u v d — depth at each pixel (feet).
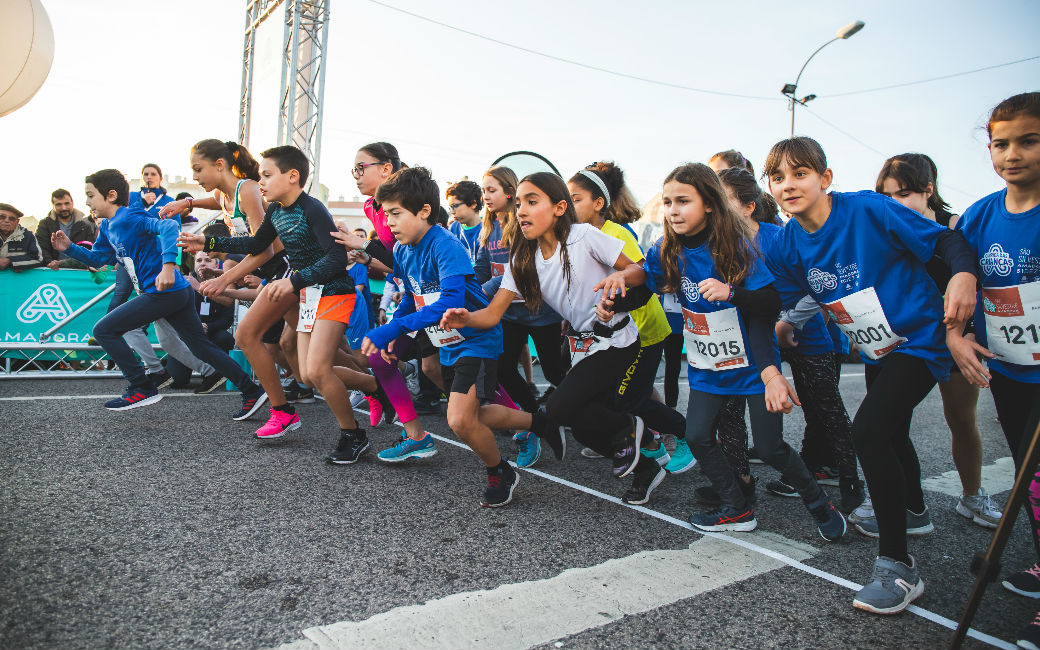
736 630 5.79
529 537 7.92
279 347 15.80
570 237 8.65
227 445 11.59
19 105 9.93
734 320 8.05
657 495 10.00
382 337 8.78
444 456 11.73
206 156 13.29
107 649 5.09
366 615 5.78
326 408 15.96
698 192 7.87
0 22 9.05
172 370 17.67
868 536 8.39
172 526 7.70
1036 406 6.56
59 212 21.84
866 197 7.18
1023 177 6.31
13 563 6.49
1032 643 5.57
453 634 5.50
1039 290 6.55
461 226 14.69
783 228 7.95
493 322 8.80
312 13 35.86
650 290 8.92
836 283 7.45
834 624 5.98
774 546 7.96
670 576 6.88
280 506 8.59
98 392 16.48
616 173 12.54
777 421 8.11
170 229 13.01
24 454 10.32
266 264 12.96
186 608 5.80
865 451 6.65
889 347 7.11
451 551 7.36
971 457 9.14
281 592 6.18
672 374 14.16
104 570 6.47
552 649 5.34
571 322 9.21
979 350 6.43
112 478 9.38
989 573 5.08
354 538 7.62
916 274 7.09
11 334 18.97
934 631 5.94
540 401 15.76
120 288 17.03
